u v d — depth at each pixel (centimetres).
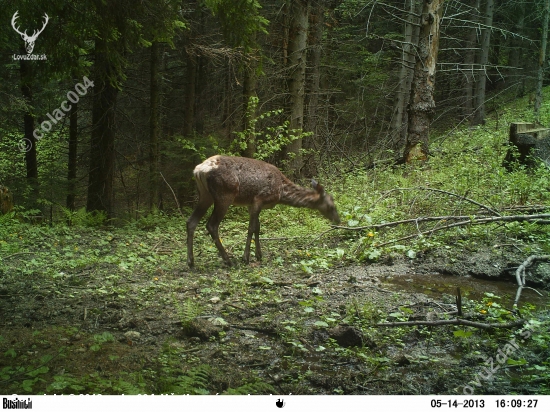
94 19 757
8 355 466
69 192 1647
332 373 466
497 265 770
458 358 499
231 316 594
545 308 621
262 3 1639
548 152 1245
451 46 2900
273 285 706
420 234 852
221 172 806
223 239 1025
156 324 566
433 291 691
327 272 775
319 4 1750
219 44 1484
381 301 641
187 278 752
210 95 2306
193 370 438
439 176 1201
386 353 507
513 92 3100
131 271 784
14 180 1562
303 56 1480
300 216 1137
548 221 859
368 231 923
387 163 1567
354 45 2372
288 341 522
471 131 1997
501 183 1071
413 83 1480
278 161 1602
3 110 1422
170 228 1152
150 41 905
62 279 736
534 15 2905
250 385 411
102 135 1524
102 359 470
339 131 2003
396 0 2503
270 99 1573
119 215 1739
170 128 2469
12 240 981
